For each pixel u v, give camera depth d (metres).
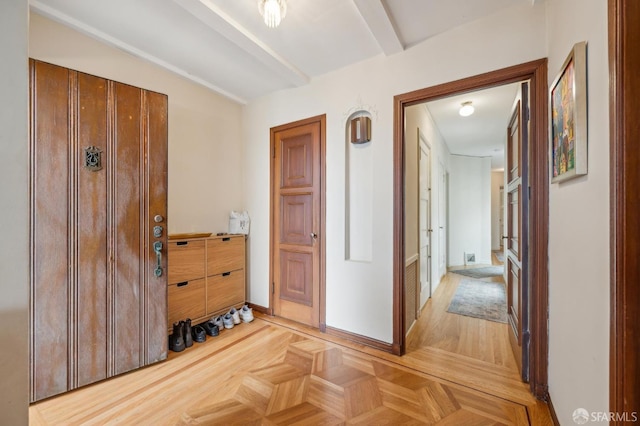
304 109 2.84
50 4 1.82
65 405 1.61
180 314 2.46
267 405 1.61
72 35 2.04
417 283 3.01
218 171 3.13
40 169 1.65
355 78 2.48
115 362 1.90
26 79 1.04
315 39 2.15
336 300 2.58
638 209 0.81
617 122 0.84
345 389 1.76
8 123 1.00
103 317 1.86
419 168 3.10
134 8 1.86
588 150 1.07
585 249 1.10
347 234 2.58
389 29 1.94
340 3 1.78
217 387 1.78
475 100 3.28
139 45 2.28
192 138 2.87
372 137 2.38
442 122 4.11
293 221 2.94
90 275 1.81
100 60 2.19
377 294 2.34
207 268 2.72
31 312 1.63
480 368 2.02
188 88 2.83
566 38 1.32
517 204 2.18
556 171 1.42
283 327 2.75
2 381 0.99
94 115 1.83
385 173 2.31
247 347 2.33
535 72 1.71
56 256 1.70
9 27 1.01
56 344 1.70
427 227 3.63
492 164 7.31
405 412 1.55
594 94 1.02
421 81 2.13
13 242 1.01
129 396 1.69
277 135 3.08
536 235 1.69
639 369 0.80
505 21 1.80
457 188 6.14
